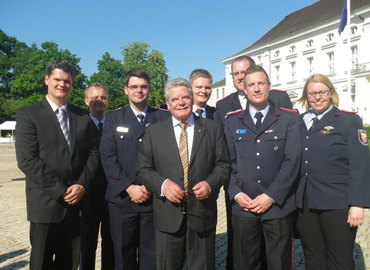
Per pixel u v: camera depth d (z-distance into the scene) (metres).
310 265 3.36
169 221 3.22
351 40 34.03
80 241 3.53
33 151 3.28
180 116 3.29
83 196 3.55
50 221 3.28
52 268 3.50
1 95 60.38
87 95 4.92
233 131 3.55
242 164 3.43
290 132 3.36
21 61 63.12
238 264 3.40
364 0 34.34
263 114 3.49
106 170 3.67
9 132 56.72
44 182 3.23
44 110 3.40
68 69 3.43
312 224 3.34
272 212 3.23
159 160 3.33
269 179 3.33
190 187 3.24
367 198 3.06
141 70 3.87
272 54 44.94
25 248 5.50
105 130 3.82
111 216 3.71
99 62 49.06
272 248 3.26
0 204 8.83
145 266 3.66
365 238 5.58
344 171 3.22
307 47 39.38
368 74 31.31
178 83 3.28
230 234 4.02
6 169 17.12
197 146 3.31
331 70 36.69
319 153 3.27
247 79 3.42
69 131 3.49
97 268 4.62
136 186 3.57
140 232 3.70
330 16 37.50
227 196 3.98
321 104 3.36
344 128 3.24
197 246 3.26
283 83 42.97
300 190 3.35
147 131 3.47
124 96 48.09
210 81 4.52
